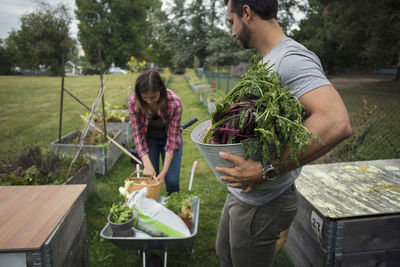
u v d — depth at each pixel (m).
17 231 1.32
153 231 2.03
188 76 26.50
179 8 21.98
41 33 34.69
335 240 1.68
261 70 1.17
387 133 5.55
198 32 22.62
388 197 1.89
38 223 1.39
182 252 2.59
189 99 12.58
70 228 1.60
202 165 4.75
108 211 3.21
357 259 1.73
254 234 1.37
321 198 1.89
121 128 5.59
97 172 4.15
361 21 13.59
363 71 25.08
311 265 2.00
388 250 1.75
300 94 1.07
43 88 15.44
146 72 2.26
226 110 1.14
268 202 1.32
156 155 2.91
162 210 2.09
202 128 1.46
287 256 2.43
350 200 1.85
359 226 1.67
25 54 37.19
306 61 1.11
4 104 10.62
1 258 1.25
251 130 1.06
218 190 3.79
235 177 1.09
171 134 2.61
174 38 23.42
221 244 1.67
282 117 0.96
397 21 10.66
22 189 1.75
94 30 40.00
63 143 4.40
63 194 1.70
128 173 4.28
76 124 7.43
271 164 1.04
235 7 1.26
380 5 11.34
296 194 1.43
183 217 2.30
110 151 4.38
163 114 2.52
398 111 8.00
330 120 0.97
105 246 2.65
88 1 40.12
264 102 1.08
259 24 1.24
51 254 1.33
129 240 1.86
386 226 1.70
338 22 15.15
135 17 42.12
